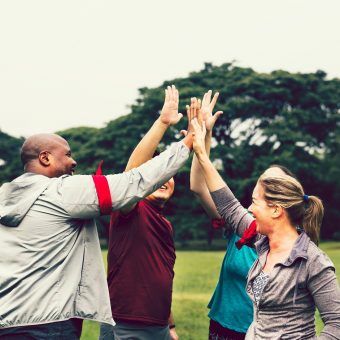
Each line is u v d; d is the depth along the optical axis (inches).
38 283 120.8
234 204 140.4
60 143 133.2
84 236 127.3
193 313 394.6
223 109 1782.7
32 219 122.5
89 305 125.6
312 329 119.2
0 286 119.8
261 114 1854.1
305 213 125.4
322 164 1894.7
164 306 160.7
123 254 158.1
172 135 1662.2
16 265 121.3
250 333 122.0
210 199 164.2
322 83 1924.2
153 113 1847.9
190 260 1011.9
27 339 118.9
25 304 119.0
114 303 158.7
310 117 1840.6
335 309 115.0
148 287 157.6
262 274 123.1
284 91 1822.1
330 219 1941.4
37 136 132.9
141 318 156.5
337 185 1905.8
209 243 1835.6
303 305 118.3
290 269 118.7
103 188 123.8
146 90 1897.1
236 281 162.4
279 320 119.0
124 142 1823.3
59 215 123.3
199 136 138.8
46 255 122.1
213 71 1947.6
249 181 1674.5
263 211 124.8
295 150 1769.2
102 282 127.4
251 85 1829.5
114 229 160.7
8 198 123.8
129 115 1895.9
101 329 173.0
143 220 159.3
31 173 129.6
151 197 165.3
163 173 128.5
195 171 163.6
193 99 146.9
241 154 1761.8
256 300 121.6
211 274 712.4
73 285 123.6
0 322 117.5
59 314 120.6
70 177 126.8
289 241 123.8
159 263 160.9
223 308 164.2
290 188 124.0
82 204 123.2
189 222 1752.0
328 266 116.6
